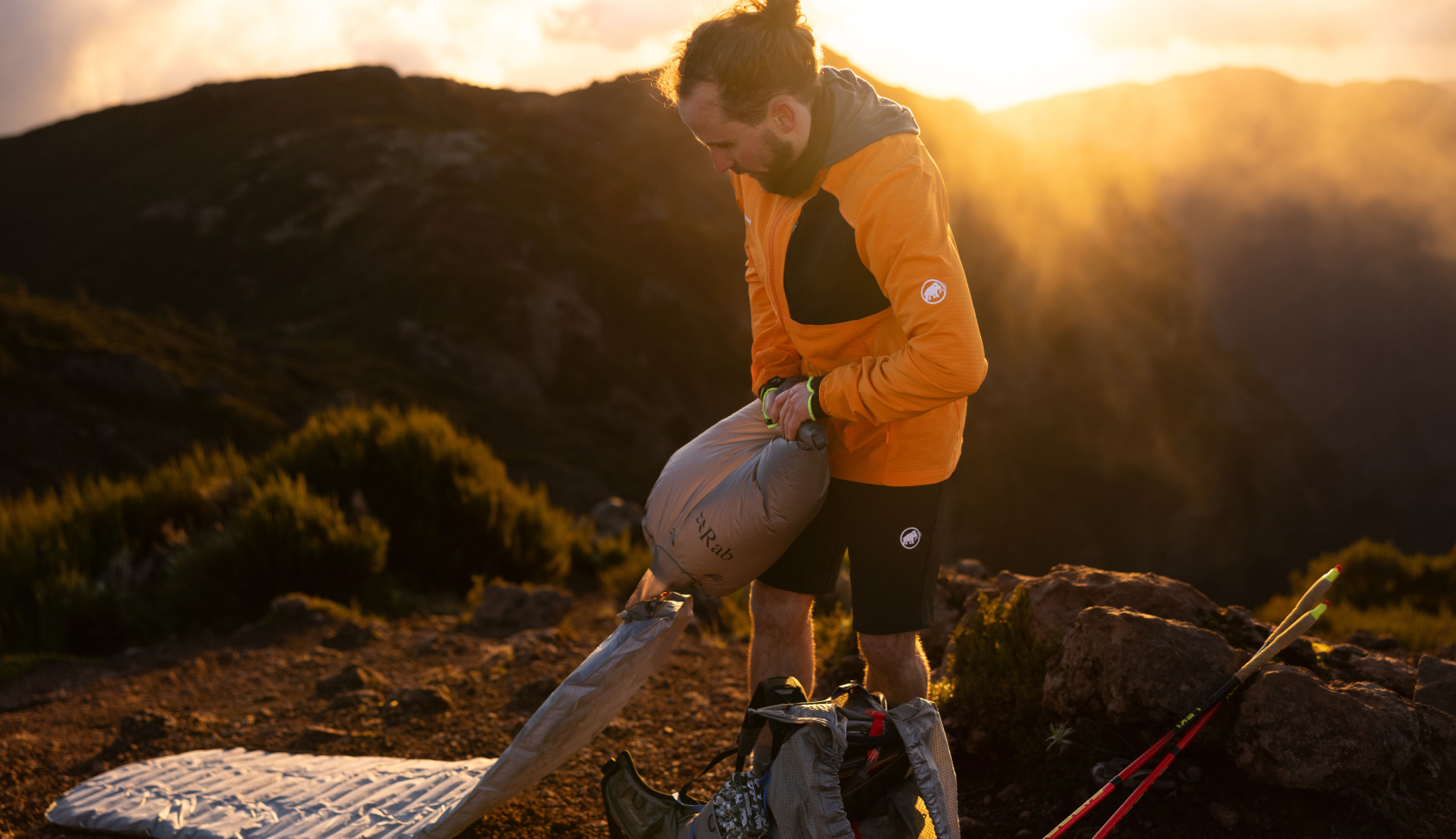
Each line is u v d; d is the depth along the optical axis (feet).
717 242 266.57
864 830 5.81
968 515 262.88
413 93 323.98
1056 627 9.22
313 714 12.57
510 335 200.13
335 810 8.98
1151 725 7.67
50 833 9.31
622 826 6.56
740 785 5.89
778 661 7.19
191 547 21.22
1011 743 8.82
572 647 15.33
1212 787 7.51
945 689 9.50
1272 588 305.32
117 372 127.54
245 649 16.96
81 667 17.04
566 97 350.43
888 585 6.51
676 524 6.76
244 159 276.41
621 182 285.64
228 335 166.20
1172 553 288.30
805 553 6.82
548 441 169.48
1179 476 298.15
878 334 6.17
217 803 9.36
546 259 226.17
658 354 222.89
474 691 12.89
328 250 226.99
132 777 10.29
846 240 5.83
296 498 22.22
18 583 20.04
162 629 19.33
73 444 114.42
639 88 338.54
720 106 5.54
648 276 239.30
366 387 160.76
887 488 6.40
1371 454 485.97
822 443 6.12
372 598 21.56
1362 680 8.82
